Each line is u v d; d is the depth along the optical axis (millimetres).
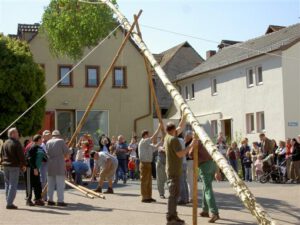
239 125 33781
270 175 21797
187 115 8703
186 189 13922
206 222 11078
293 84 29719
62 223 10914
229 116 34969
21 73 23531
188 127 26641
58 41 21219
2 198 15633
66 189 18297
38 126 24453
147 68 14234
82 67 35031
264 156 22703
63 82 34594
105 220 11320
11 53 23844
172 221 10484
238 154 23922
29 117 23875
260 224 6293
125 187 19375
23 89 23656
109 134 35281
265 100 31141
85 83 35031
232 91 34656
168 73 48312
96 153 19438
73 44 21078
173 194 10461
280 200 14883
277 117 29984
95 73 35344
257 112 31953
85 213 12375
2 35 24906
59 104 34375
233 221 11203
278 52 29828
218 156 7363
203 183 11219
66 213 12383
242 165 23359
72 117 34781
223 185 20125
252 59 32000
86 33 20672
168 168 10516
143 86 36312
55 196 15969
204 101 38562
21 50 24312
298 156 21328
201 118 38656
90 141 22234
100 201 14758
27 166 13797
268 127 30812
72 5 20828
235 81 34281
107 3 15000
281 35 34219
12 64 23688
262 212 6332
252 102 32375
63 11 20938
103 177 16859
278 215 12102
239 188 6656
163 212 12539
